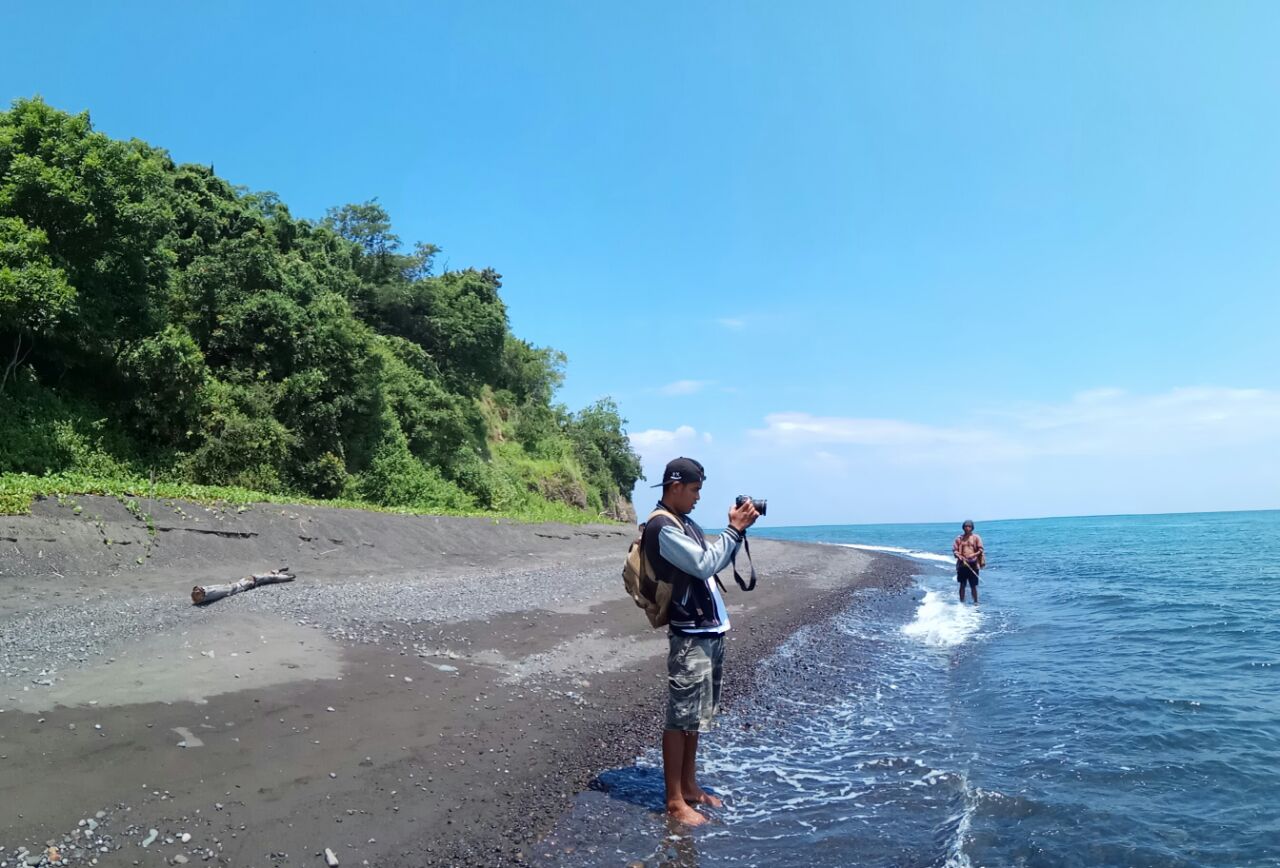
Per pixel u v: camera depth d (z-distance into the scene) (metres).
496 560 17.03
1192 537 49.66
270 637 7.41
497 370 39.38
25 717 4.98
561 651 8.72
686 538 4.60
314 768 4.87
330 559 13.66
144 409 16.67
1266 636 11.30
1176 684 8.46
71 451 14.67
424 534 17.22
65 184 14.17
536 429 43.66
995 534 70.88
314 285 22.00
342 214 35.84
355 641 7.82
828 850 4.36
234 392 18.39
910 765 5.85
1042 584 20.42
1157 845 4.43
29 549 9.83
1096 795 5.23
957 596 18.19
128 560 10.74
